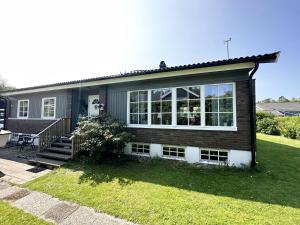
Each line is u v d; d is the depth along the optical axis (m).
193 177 5.24
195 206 3.60
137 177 5.30
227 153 6.23
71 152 7.11
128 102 8.04
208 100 6.55
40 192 4.39
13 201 3.96
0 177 5.50
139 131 7.72
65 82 9.09
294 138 14.51
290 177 5.27
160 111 7.38
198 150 6.58
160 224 3.05
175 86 7.10
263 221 3.09
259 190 4.36
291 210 3.46
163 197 4.00
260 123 19.38
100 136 6.75
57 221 3.20
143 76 7.21
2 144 7.23
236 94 6.11
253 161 5.81
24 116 11.88
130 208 3.55
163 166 6.32
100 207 3.62
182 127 6.88
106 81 8.07
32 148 9.74
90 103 10.45
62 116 10.12
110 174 5.56
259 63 5.40
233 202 3.76
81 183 4.89
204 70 6.16
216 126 6.35
